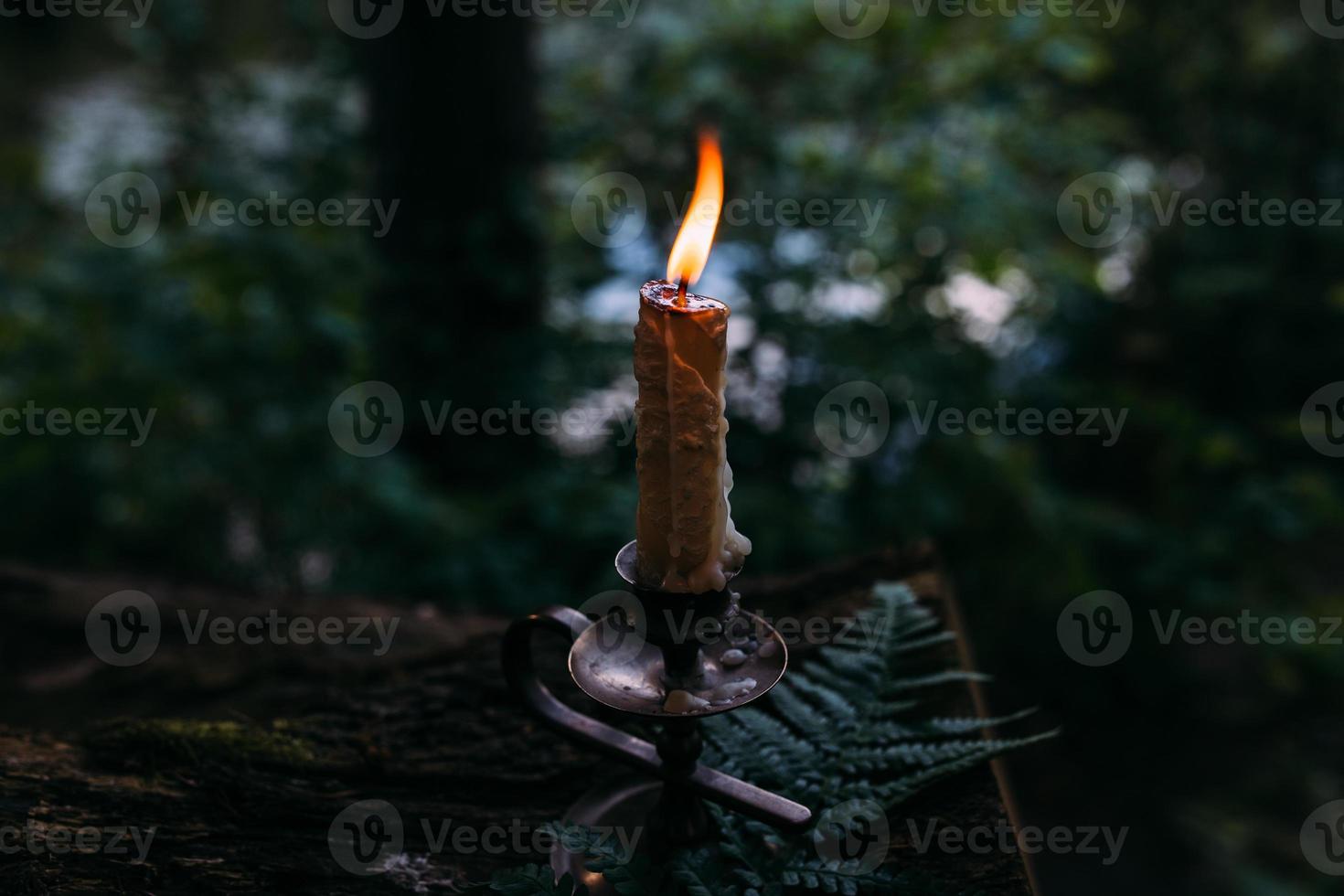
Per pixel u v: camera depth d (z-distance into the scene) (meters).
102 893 1.17
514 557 3.12
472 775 1.38
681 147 3.85
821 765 1.23
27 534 3.63
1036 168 4.31
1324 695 4.36
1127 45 5.05
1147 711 4.32
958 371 3.74
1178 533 4.14
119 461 3.56
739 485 3.55
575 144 3.99
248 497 3.57
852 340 3.65
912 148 3.80
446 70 3.38
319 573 3.77
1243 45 5.06
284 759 1.40
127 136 4.25
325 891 1.19
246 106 4.00
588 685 1.01
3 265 3.62
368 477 3.25
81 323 3.41
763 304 3.61
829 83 3.93
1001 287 4.09
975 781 1.30
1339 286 4.34
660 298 0.90
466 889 1.11
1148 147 5.27
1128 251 5.27
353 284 3.37
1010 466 3.77
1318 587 4.68
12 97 8.34
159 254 3.37
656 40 4.08
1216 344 5.20
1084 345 5.19
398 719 1.49
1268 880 3.55
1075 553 3.84
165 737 1.40
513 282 3.42
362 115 4.01
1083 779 4.03
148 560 3.79
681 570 0.93
